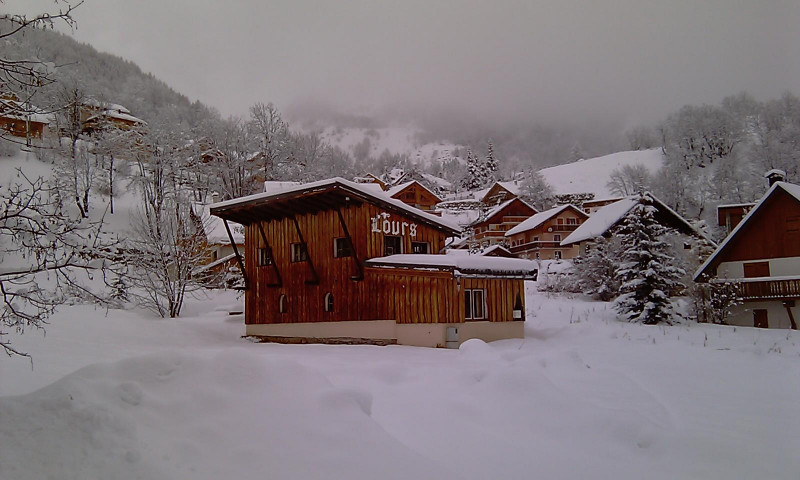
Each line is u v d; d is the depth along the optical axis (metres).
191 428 4.96
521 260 22.66
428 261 19.69
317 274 21.70
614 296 34.53
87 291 6.78
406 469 4.96
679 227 40.53
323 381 6.36
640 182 77.00
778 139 74.75
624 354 16.25
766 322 30.06
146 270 26.38
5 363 11.21
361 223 20.27
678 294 34.09
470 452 7.02
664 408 9.42
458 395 9.39
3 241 6.10
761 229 30.64
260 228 24.30
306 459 4.81
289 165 72.31
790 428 8.34
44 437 4.35
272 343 21.73
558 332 22.86
